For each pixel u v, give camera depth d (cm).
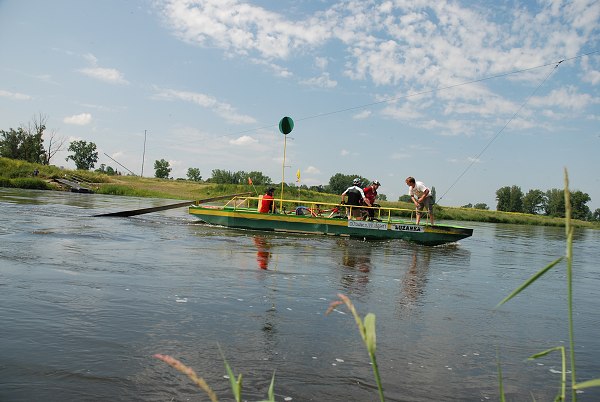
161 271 677
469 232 1448
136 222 1481
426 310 561
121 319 439
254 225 1500
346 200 1544
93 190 4378
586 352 437
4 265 638
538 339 473
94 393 290
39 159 7212
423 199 1444
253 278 675
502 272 934
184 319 454
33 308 452
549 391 341
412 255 1117
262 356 372
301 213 1617
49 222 1270
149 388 302
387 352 402
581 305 653
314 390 316
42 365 324
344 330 455
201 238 1160
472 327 501
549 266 129
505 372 374
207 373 332
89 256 762
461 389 334
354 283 695
